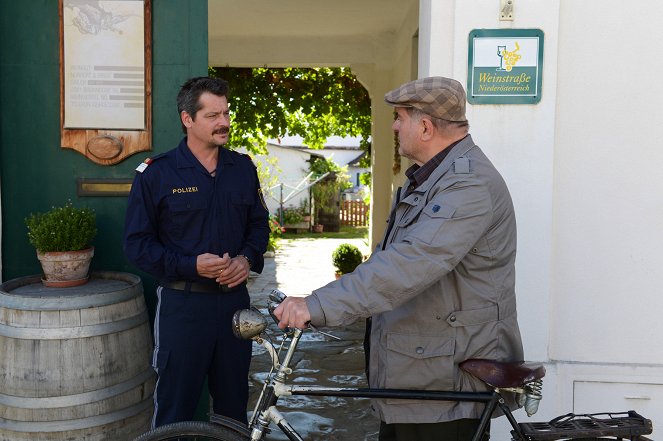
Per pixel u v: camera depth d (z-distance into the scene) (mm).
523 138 2654
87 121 2945
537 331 2695
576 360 2740
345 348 4953
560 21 2656
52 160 2965
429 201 1817
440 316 1830
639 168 2688
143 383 2582
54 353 2365
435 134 1868
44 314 2361
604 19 2654
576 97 2682
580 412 2734
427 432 1875
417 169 1967
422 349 1834
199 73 2980
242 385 2518
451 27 2684
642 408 2732
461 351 1825
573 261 2719
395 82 7426
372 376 1934
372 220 8117
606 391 2727
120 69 2938
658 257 2703
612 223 2707
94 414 2428
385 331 1884
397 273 1710
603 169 2693
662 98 2666
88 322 2410
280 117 8656
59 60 2926
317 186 17656
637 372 2707
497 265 1847
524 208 2670
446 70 2701
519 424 1879
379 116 7879
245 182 2514
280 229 14672
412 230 1784
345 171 20562
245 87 8391
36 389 2361
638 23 2648
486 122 2658
